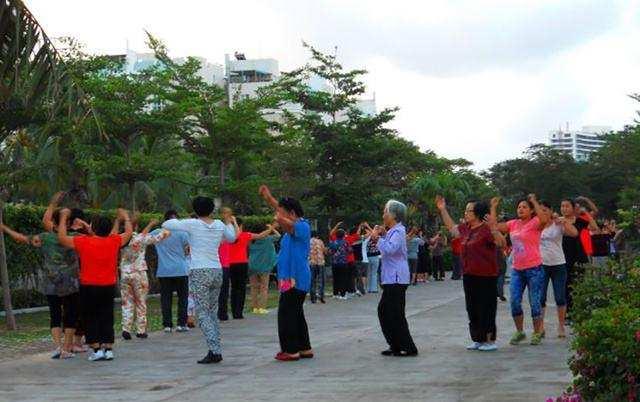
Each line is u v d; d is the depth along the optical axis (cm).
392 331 1124
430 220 5338
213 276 1112
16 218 2006
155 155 2856
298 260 1113
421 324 1551
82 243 1145
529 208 1209
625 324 664
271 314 1905
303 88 4025
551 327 1437
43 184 2850
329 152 4022
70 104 1341
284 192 3784
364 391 868
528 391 841
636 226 1877
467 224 1163
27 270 2039
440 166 6025
